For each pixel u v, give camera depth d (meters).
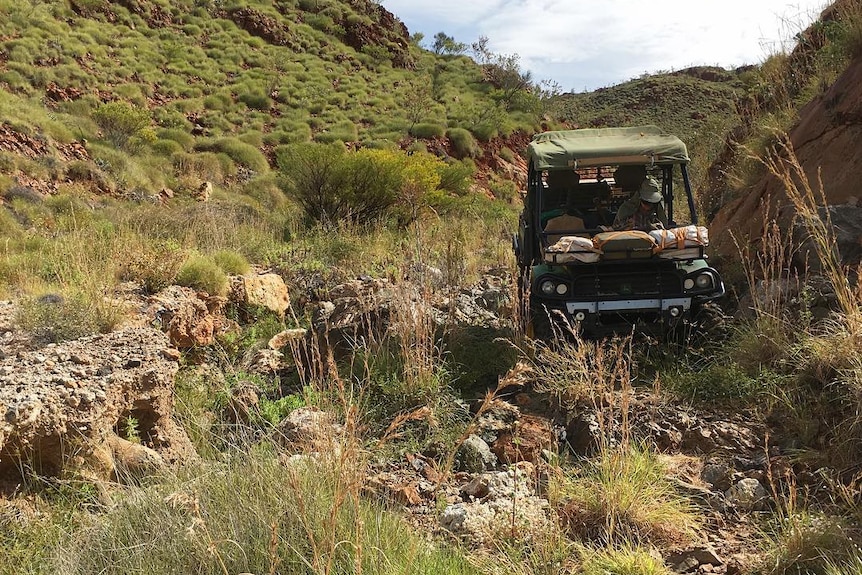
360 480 3.93
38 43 32.56
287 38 47.94
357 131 37.47
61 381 4.95
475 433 5.74
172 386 5.75
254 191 27.16
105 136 26.92
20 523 4.03
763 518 4.50
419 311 6.92
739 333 6.57
